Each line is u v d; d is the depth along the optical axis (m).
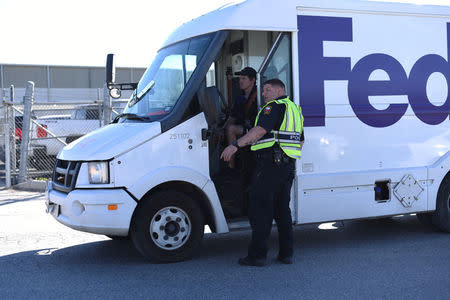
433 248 6.05
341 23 5.97
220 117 5.69
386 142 6.20
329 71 5.91
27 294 4.51
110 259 5.65
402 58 6.29
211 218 5.54
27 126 11.38
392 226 7.40
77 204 5.16
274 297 4.38
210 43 5.46
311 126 5.83
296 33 5.76
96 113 15.04
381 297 4.36
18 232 7.02
